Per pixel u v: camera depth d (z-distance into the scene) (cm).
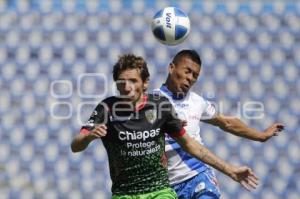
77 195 4216
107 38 4759
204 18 4888
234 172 1823
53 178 4253
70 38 4725
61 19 4772
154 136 1767
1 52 4631
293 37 4900
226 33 4856
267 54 4838
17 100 4462
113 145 1767
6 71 4575
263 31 4891
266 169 4422
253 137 2238
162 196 1766
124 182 1773
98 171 4259
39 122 4378
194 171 2173
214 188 2178
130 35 4781
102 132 1686
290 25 4941
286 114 4647
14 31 4703
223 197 4212
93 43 4728
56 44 4700
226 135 4406
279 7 4978
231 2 4975
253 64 4788
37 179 4247
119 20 4819
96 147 4291
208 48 4794
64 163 4281
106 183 4241
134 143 1756
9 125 4369
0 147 4312
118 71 1761
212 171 2228
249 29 4888
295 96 4712
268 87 4738
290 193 4400
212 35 4834
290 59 4831
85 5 4872
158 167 1783
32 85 4534
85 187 4231
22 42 4678
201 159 1825
